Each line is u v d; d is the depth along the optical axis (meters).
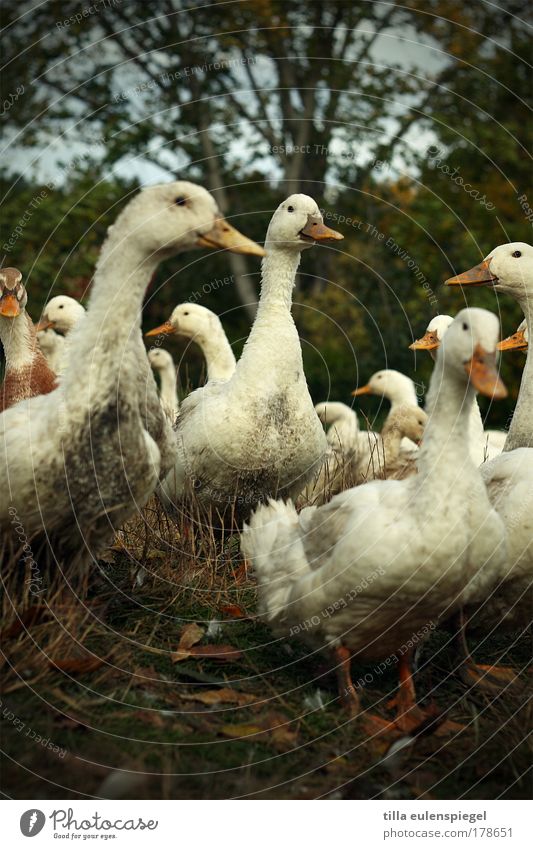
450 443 3.69
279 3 13.29
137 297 3.98
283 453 5.30
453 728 3.79
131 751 3.41
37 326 7.77
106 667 3.85
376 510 3.68
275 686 3.98
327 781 3.44
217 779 3.37
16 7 12.55
